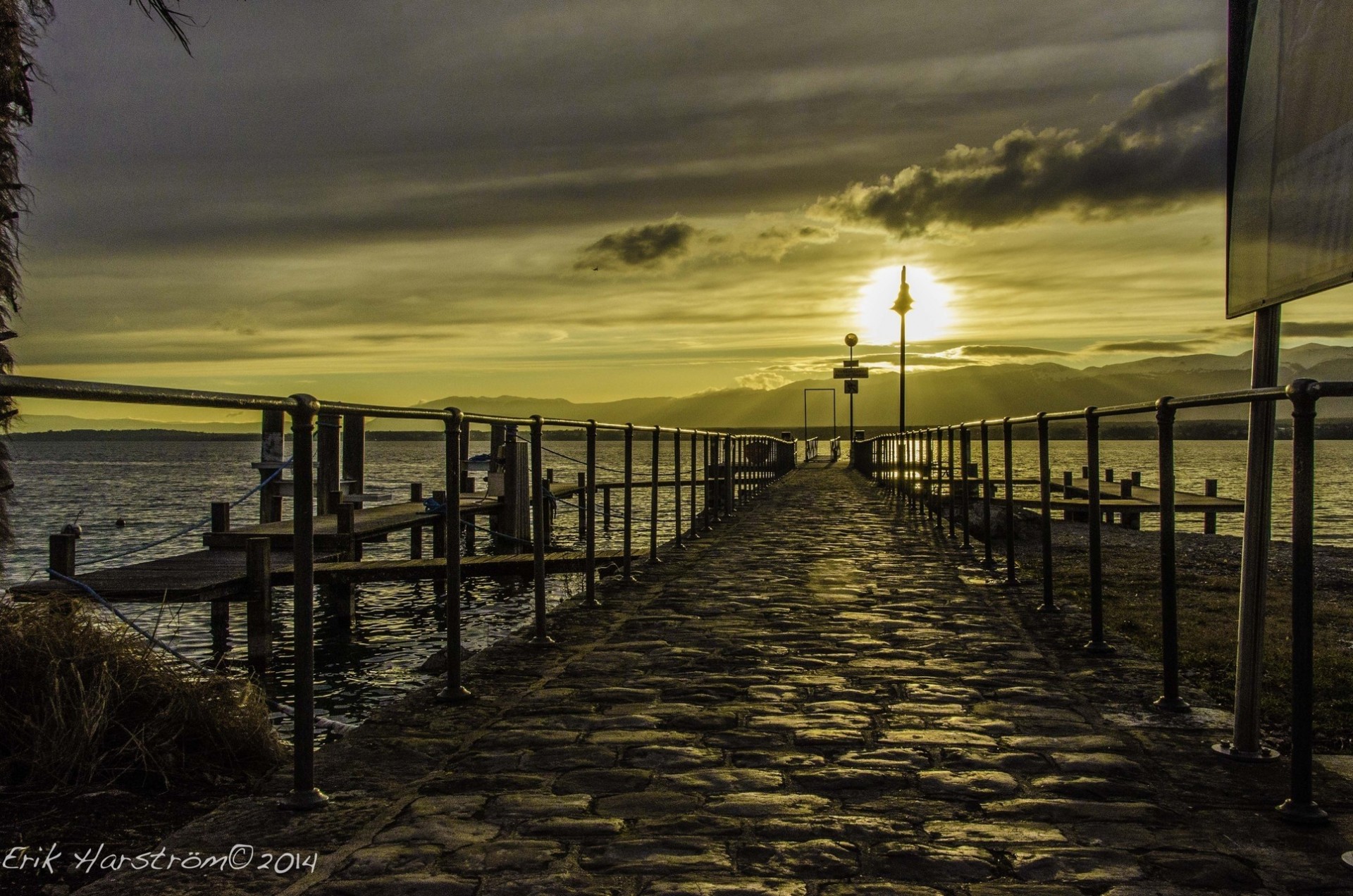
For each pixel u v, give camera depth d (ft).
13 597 13.70
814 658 17.89
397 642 38.50
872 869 8.94
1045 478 22.85
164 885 8.67
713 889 8.52
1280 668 17.62
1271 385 11.85
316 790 10.79
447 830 9.91
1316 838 9.61
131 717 12.36
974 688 15.62
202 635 39.34
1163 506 14.34
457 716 14.14
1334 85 9.86
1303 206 10.52
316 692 30.04
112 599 31.14
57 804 10.78
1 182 15.19
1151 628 21.04
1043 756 12.19
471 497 65.51
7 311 15.42
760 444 81.71
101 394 8.45
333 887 8.62
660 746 12.66
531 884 8.64
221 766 12.18
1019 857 9.20
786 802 10.63
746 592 26.07
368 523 48.98
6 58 15.12
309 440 11.04
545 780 11.37
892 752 12.35
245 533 42.96
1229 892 8.46
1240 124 12.41
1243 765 11.81
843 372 124.88
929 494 51.16
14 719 11.80
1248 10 12.26
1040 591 26.12
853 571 30.12
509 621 42.86
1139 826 9.95
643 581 28.40
